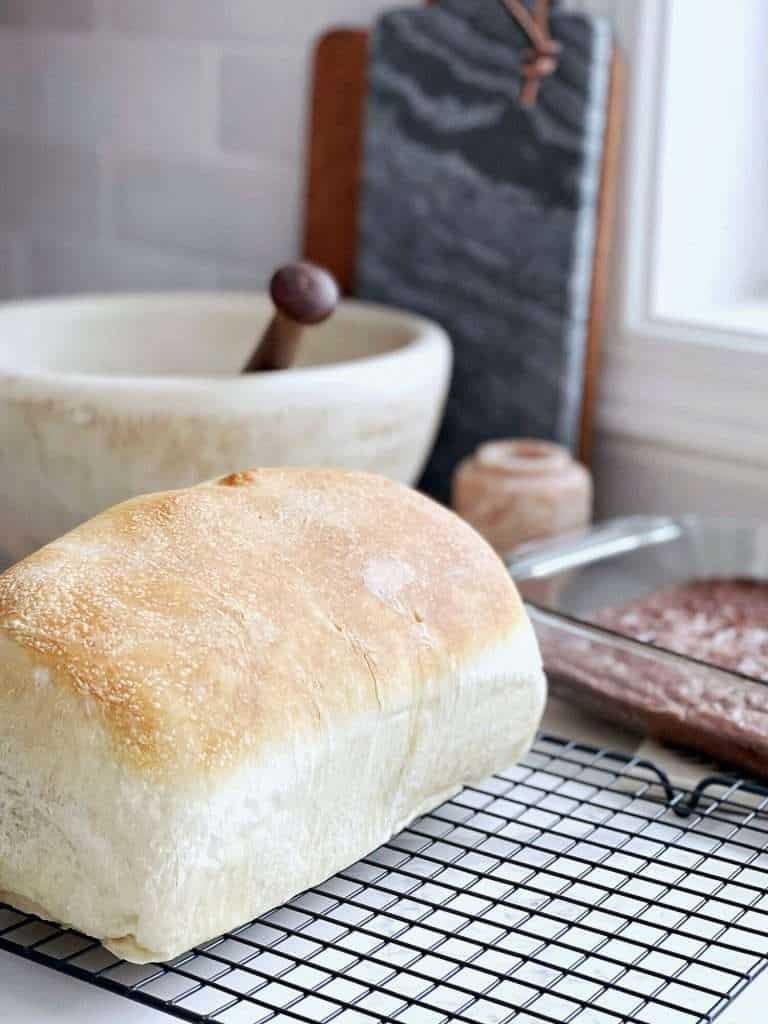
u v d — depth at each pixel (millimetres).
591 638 974
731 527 1131
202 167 1483
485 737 870
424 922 805
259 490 854
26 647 751
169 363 1270
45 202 1610
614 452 1317
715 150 1303
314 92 1365
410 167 1302
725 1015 752
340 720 788
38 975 772
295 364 1278
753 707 917
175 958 773
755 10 1308
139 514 820
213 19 1442
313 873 795
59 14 1549
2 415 1033
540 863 851
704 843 873
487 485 1178
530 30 1211
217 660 759
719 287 1340
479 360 1291
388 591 831
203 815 736
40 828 753
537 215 1247
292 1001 730
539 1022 747
